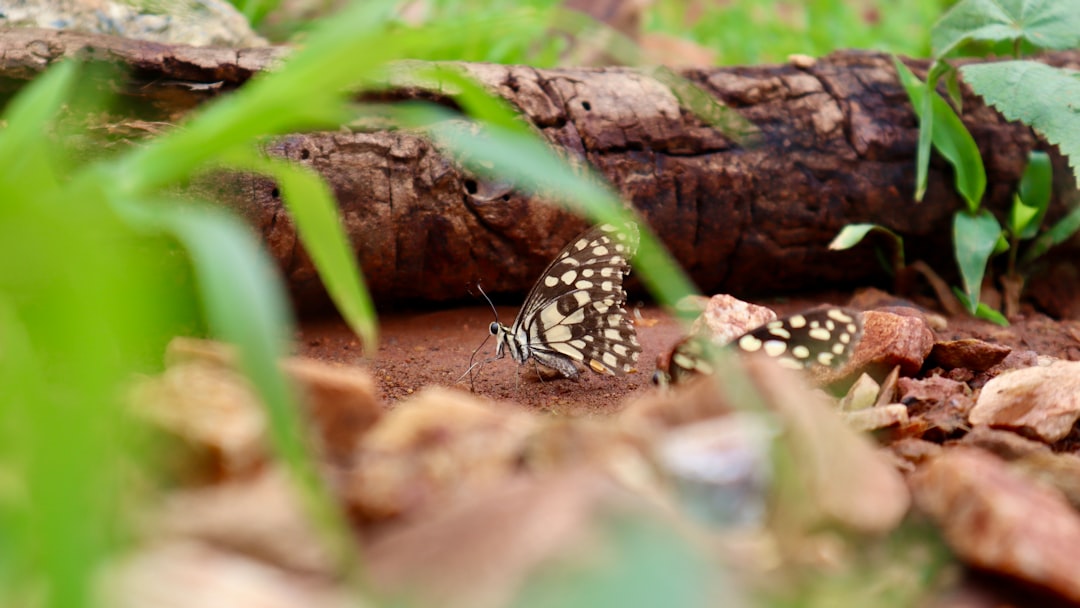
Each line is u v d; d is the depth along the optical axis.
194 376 0.71
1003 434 0.77
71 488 0.39
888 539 0.69
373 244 0.90
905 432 0.79
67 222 0.42
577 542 0.51
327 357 0.90
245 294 0.42
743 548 0.62
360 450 0.70
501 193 0.91
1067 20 0.93
